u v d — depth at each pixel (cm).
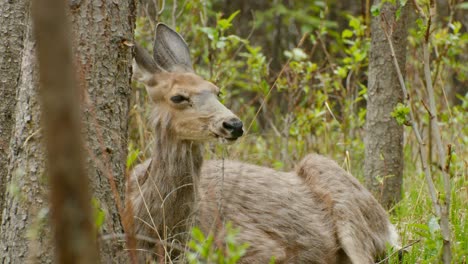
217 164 1100
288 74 1557
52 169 315
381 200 1258
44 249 741
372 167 1356
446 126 1512
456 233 987
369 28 1650
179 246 909
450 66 1675
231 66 1633
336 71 1576
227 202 1033
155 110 980
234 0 2480
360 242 1117
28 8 768
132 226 846
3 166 906
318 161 1192
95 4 786
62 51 310
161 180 944
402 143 1353
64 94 311
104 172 781
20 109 770
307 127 1495
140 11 1675
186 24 1633
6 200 778
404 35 1331
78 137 318
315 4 2297
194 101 952
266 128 1773
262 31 2447
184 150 952
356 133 1609
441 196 809
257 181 1106
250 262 1008
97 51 788
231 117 931
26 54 767
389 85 1335
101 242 766
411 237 1151
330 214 1134
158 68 1001
